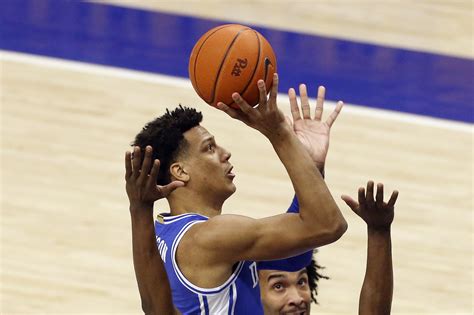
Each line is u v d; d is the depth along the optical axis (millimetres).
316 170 7605
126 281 15406
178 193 8477
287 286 9680
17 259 15789
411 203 17875
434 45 24234
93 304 14766
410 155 19547
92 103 20906
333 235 7555
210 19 24688
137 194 7367
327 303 15000
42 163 18625
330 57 23062
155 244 7512
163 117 8594
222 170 8484
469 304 15234
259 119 7512
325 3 26031
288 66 22500
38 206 17297
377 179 18594
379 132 20281
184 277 7891
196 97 21359
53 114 20391
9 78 21703
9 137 19469
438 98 21719
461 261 16312
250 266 8188
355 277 15703
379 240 8188
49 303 14727
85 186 17969
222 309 7957
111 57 22750
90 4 25062
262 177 18344
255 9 25438
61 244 16250
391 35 24547
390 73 22609
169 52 23047
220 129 19984
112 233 16641
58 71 22109
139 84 21703
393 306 15047
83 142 19406
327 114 20641
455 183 18703
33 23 23953
